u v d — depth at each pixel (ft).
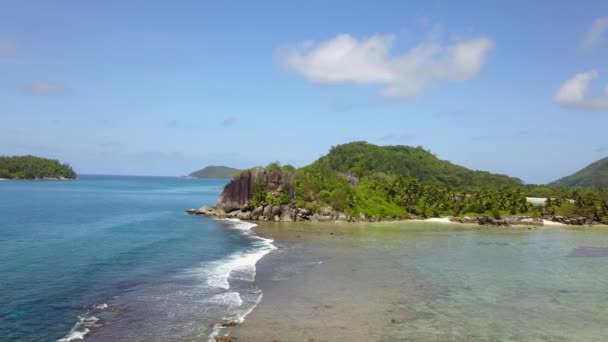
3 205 417.69
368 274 152.56
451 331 96.78
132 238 228.63
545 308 115.96
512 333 96.63
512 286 140.36
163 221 327.47
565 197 499.10
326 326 97.60
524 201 466.70
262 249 203.51
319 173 457.68
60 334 88.48
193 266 159.02
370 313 108.06
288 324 98.07
